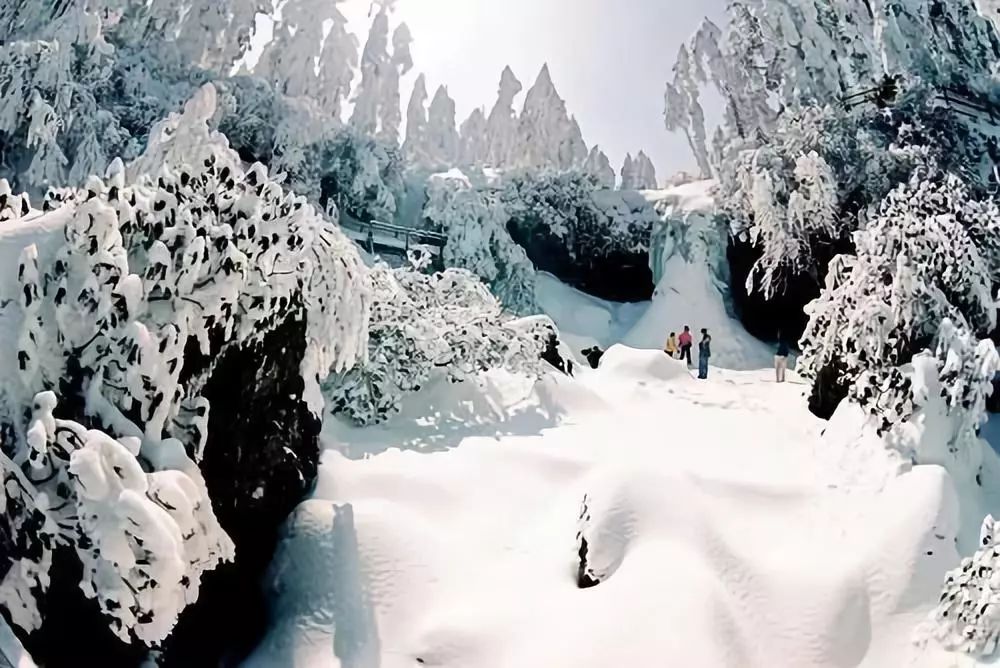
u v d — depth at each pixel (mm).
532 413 11781
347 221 21984
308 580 7238
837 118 21953
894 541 8273
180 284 6180
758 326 22438
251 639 7070
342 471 8648
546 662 6055
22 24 18625
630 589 6836
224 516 6953
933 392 9617
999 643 6816
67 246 5719
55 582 5133
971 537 8641
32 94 14969
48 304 5621
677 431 11883
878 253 11695
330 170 21844
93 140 15711
